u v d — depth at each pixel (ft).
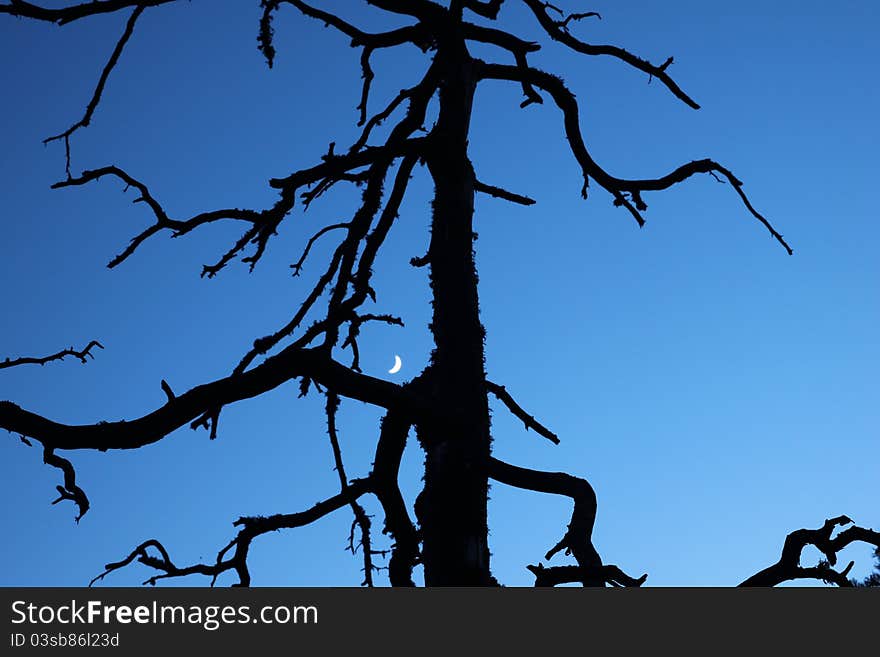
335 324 31.65
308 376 27.53
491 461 32.07
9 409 25.77
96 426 26.07
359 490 35.09
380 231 34.17
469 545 31.09
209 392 26.40
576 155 37.76
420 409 28.96
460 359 33.06
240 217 34.35
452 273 34.22
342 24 35.99
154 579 32.99
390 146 33.24
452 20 36.14
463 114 35.96
